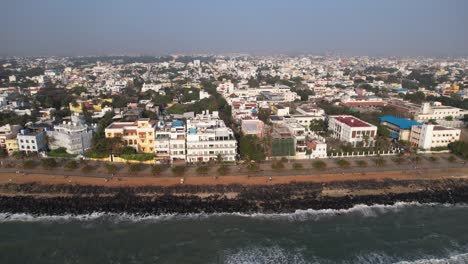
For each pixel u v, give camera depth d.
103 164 158.12
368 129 186.50
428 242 107.94
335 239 109.25
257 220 119.25
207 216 121.19
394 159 167.88
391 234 112.38
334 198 133.00
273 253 102.00
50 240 107.75
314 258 99.88
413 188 141.88
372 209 127.81
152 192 133.50
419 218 122.38
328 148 177.88
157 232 112.19
